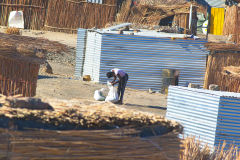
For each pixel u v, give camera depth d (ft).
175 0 279.49
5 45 93.40
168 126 35.22
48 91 128.98
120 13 287.07
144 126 33.99
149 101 140.56
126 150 31.07
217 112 82.74
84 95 132.87
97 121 32.91
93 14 283.79
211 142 83.66
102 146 30.32
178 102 88.84
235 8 290.97
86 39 182.50
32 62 97.09
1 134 28.60
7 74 96.02
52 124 32.12
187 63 175.94
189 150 60.85
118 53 170.30
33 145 28.91
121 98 125.18
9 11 272.51
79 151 29.76
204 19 307.78
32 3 273.95
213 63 174.19
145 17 285.64
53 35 263.70
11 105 35.63
